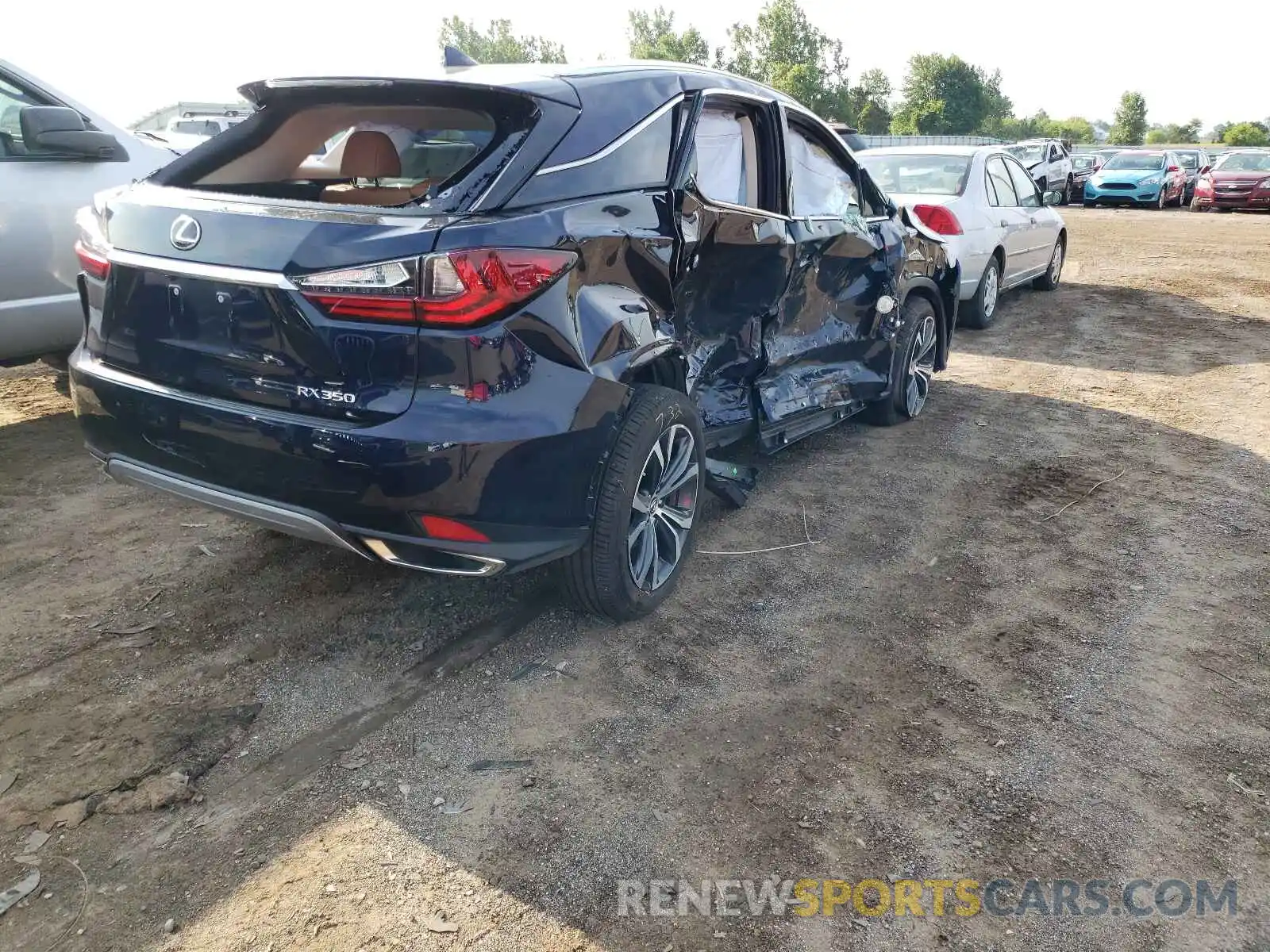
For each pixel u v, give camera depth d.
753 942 2.00
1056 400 6.06
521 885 2.13
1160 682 2.94
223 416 2.56
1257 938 2.03
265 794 2.39
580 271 2.67
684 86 3.33
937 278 5.50
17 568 3.49
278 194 3.41
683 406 3.10
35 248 4.55
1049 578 3.62
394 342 2.38
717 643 3.13
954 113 96.75
